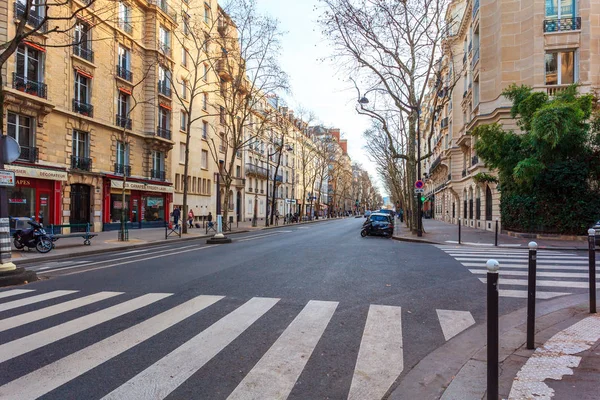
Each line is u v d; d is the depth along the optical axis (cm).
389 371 368
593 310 551
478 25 2530
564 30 2014
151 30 2838
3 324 509
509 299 651
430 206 6538
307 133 5947
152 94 2859
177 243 1900
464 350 421
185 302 616
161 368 370
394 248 1485
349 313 560
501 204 2127
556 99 1745
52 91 2056
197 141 3650
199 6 3481
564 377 337
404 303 619
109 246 1609
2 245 816
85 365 376
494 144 1916
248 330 482
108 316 540
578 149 1758
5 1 1775
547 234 1858
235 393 322
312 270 928
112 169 2534
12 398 312
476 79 2606
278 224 4359
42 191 2031
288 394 322
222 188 4256
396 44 2133
